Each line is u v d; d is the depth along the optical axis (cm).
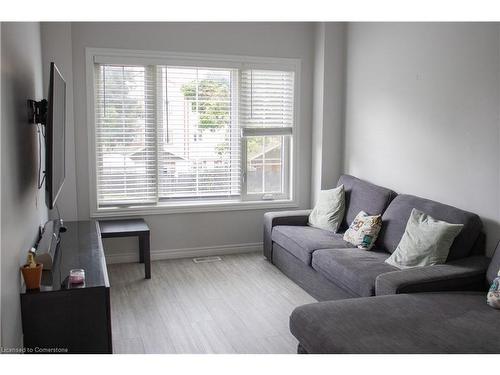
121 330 314
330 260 343
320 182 504
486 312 247
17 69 255
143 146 466
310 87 514
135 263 467
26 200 272
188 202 491
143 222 444
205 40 471
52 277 250
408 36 396
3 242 198
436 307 251
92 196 452
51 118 246
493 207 318
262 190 520
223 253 504
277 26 495
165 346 291
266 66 496
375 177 448
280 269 443
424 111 380
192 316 338
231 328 318
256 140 511
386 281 280
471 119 333
